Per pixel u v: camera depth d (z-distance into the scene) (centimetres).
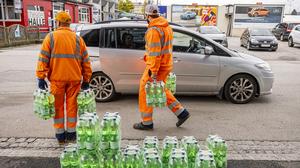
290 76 1060
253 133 511
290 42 2331
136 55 662
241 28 4038
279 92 809
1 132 511
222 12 4338
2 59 1473
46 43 425
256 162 404
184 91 683
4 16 2531
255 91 692
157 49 464
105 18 5728
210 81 678
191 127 538
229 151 438
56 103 446
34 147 451
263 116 602
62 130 457
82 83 469
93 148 319
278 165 397
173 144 323
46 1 2855
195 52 672
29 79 979
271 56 1736
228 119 582
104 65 673
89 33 682
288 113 624
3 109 647
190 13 4388
